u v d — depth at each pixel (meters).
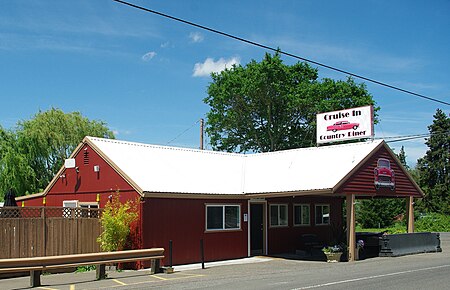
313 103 46.72
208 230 22.31
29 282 16.31
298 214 27.61
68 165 23.03
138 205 20.02
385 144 24.73
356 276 15.93
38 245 18.28
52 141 36.91
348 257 22.06
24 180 34.12
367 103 46.84
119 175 21.03
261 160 27.92
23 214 18.19
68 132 38.19
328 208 29.80
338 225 25.66
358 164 22.81
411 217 26.80
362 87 48.38
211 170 25.47
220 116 49.53
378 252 25.55
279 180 24.28
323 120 30.59
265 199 25.50
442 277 15.34
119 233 19.47
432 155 71.62
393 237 24.05
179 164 24.48
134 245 19.89
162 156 24.56
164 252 20.41
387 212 51.75
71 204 23.12
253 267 19.92
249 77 47.09
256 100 47.88
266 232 25.45
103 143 22.97
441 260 21.56
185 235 21.33
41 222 18.48
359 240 23.86
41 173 36.25
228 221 23.34
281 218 26.52
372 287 13.30
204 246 22.06
